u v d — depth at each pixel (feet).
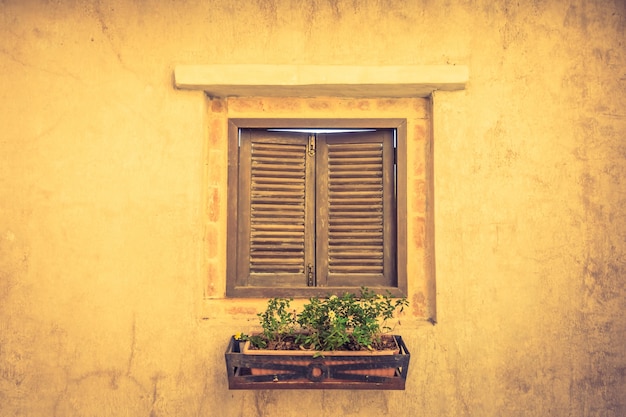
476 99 7.73
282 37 7.80
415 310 7.95
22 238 7.53
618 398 7.57
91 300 7.55
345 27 7.80
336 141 8.27
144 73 7.73
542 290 7.61
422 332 7.59
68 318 7.53
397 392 7.59
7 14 7.68
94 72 7.69
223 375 7.57
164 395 7.55
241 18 7.80
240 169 8.14
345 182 8.22
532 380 7.58
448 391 7.58
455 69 7.56
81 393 7.52
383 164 8.21
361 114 8.12
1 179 7.55
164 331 7.56
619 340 7.58
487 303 7.61
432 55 7.77
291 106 8.13
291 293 7.97
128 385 7.54
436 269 7.63
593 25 7.77
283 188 8.21
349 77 7.55
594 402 7.57
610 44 7.75
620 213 7.64
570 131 7.70
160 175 7.66
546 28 7.77
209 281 7.97
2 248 7.52
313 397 7.63
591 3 7.78
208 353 7.57
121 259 7.59
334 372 6.70
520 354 7.59
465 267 7.63
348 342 7.07
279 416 7.61
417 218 8.02
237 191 8.11
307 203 8.25
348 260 8.18
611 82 7.72
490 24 7.77
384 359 6.66
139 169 7.65
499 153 7.70
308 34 7.80
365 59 7.77
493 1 7.79
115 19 7.74
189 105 7.72
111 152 7.64
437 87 7.68
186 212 7.64
